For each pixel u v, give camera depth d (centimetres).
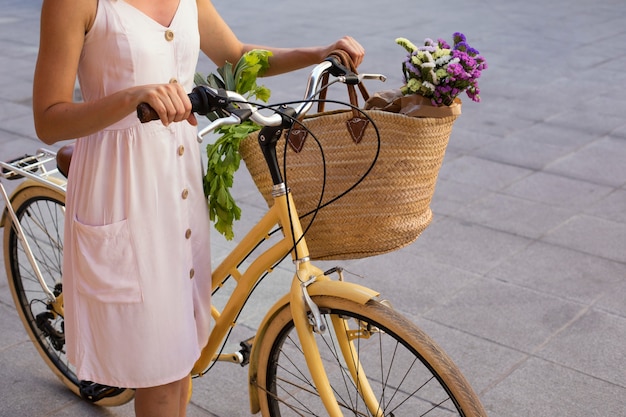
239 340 332
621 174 518
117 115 183
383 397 266
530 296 363
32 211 312
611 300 358
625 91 718
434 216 454
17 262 309
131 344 221
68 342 234
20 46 934
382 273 387
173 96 176
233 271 233
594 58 845
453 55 192
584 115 646
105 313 218
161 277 217
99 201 211
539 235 428
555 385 298
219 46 246
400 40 197
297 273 208
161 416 236
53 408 295
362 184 198
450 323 341
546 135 597
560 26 1013
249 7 1189
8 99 702
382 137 192
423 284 375
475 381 302
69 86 197
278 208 206
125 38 199
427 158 196
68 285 228
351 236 206
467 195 484
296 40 961
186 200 220
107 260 213
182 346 226
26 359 326
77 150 215
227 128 220
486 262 397
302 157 202
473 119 636
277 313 223
